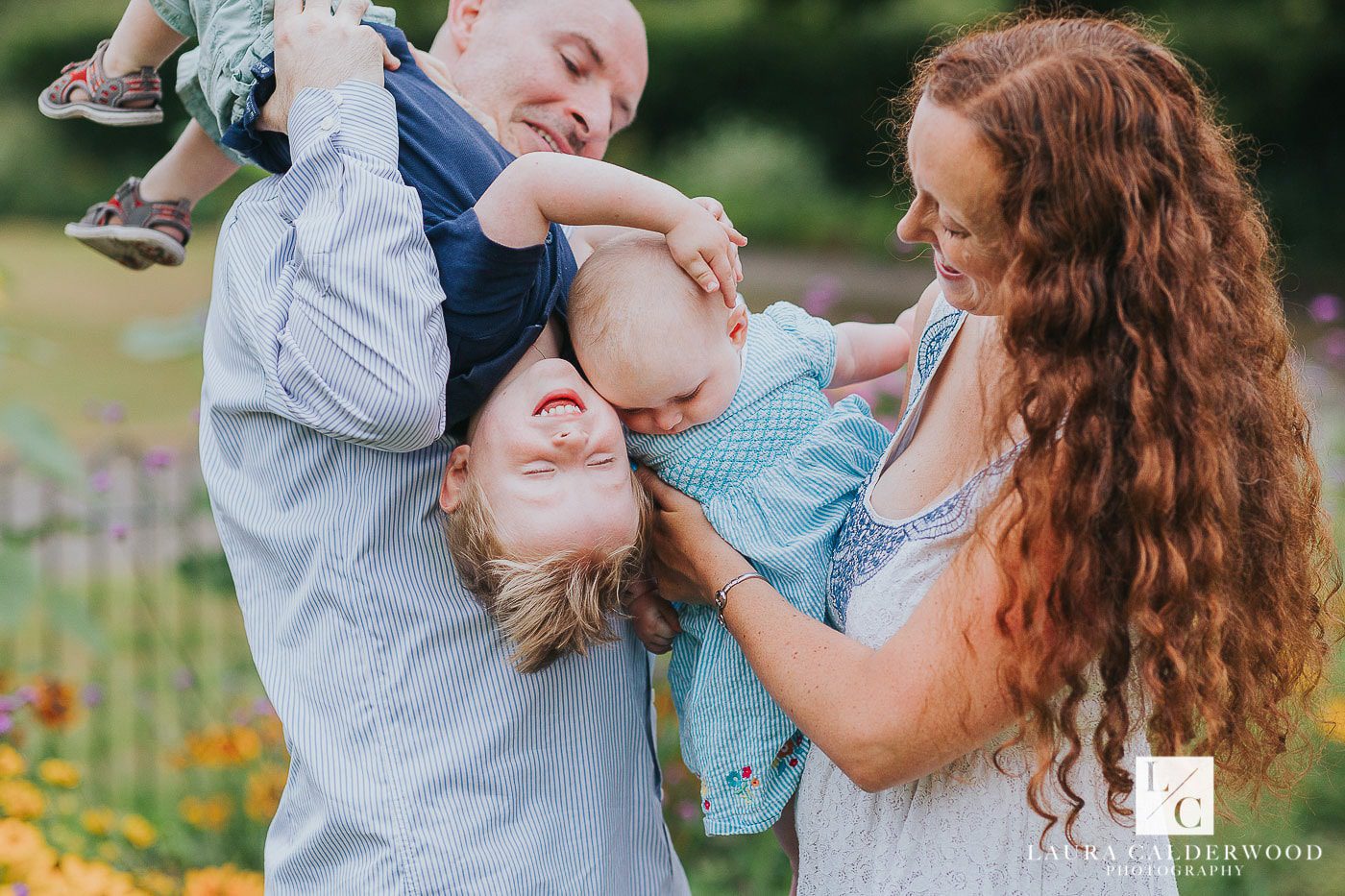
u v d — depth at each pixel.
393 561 1.70
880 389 4.51
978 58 1.53
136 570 4.81
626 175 1.64
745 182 17.22
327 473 1.70
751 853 3.69
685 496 1.82
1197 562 1.50
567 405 1.66
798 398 1.86
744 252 15.73
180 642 4.61
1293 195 15.48
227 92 1.81
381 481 1.69
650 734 2.00
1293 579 1.69
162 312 12.89
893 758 1.61
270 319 1.63
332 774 1.69
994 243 1.52
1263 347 1.62
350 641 1.70
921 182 1.54
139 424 8.78
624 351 1.67
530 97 2.18
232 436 1.79
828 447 1.85
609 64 2.20
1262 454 1.61
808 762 1.85
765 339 1.88
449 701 1.71
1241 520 1.60
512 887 1.71
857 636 1.73
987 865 1.68
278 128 1.76
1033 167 1.46
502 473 1.65
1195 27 15.84
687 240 1.66
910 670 1.58
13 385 9.77
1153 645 1.51
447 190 1.72
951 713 1.57
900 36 17.94
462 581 1.72
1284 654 1.71
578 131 2.21
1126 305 1.48
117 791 3.97
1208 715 1.54
